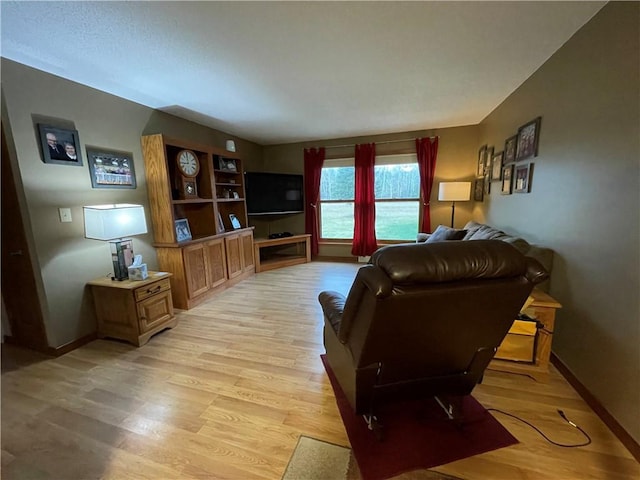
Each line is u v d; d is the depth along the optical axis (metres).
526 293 1.14
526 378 1.88
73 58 2.05
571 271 1.89
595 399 1.61
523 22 1.76
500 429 1.49
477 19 1.72
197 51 2.02
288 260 5.10
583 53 1.80
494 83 2.71
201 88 2.69
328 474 1.28
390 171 5.01
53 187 2.28
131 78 2.42
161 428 1.55
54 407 1.72
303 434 1.49
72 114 2.41
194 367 2.11
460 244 1.11
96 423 1.59
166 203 3.06
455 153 4.55
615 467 1.29
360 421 1.57
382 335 1.15
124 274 2.55
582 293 1.77
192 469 1.32
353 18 1.69
